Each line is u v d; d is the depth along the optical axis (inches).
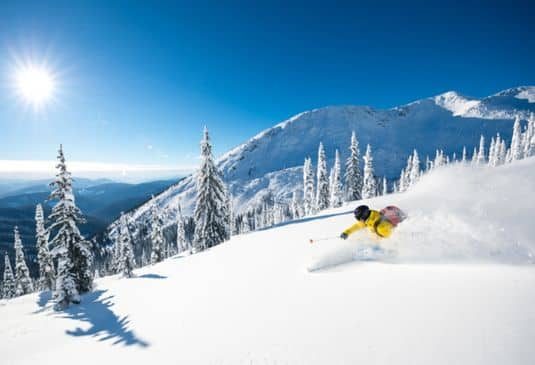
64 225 745.0
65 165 757.3
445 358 101.7
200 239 1214.9
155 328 226.5
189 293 297.1
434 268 176.9
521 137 2992.1
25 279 1648.6
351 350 121.6
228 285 273.3
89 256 773.9
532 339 98.7
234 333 168.6
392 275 184.4
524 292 129.0
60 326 360.2
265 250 406.3
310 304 176.4
